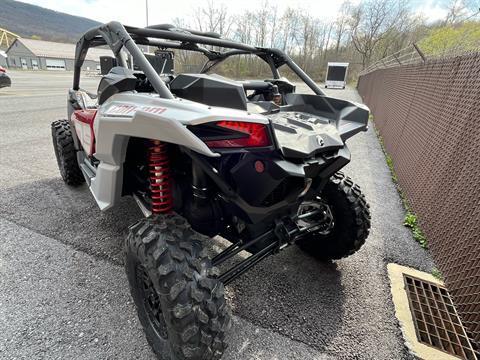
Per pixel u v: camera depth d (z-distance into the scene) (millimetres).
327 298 2197
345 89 29328
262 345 1808
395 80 8297
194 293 1355
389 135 6961
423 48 9914
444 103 3865
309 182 1730
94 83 20203
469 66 3400
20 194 3529
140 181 2244
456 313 2164
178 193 1950
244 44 2584
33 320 1875
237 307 2072
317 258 2605
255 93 2590
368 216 2324
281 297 2182
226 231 1987
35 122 7281
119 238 2744
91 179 2598
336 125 1994
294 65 2670
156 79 1590
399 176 4766
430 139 3965
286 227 1885
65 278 2240
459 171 2877
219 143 1374
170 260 1401
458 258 2408
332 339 1871
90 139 2488
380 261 2676
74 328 1838
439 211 2982
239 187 1553
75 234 2783
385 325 1997
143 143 2029
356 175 4957
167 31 2152
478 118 2848
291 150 1479
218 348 1424
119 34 1844
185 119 1295
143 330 1742
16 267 2326
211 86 1567
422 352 1830
